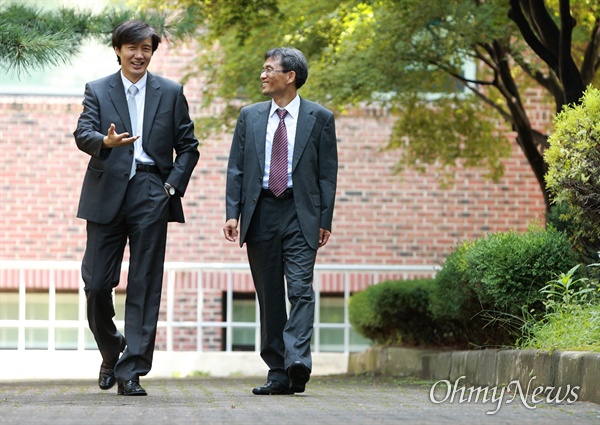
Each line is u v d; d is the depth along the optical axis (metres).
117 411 8.65
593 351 9.95
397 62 18.12
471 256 12.76
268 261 11.44
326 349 25.53
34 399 10.23
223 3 17.25
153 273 10.91
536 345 11.28
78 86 25.41
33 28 15.05
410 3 17.28
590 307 11.55
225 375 21.27
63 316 24.98
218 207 25.44
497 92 21.97
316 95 18.05
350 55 18.33
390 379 16.03
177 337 25.12
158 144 11.00
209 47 19.14
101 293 10.93
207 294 25.19
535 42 15.93
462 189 25.89
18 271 24.64
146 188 10.91
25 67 14.65
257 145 11.42
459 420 7.96
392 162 25.78
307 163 11.39
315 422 7.76
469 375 13.31
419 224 25.80
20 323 20.23
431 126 21.80
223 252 25.36
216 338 25.23
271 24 18.59
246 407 9.17
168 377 20.22
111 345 11.37
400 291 17.64
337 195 25.78
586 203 11.63
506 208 25.94
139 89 11.11
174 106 11.16
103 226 10.89
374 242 25.73
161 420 7.86
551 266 12.20
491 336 13.77
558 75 15.80
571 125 11.39
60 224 25.06
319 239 11.46
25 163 25.09
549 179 11.63
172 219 11.17
